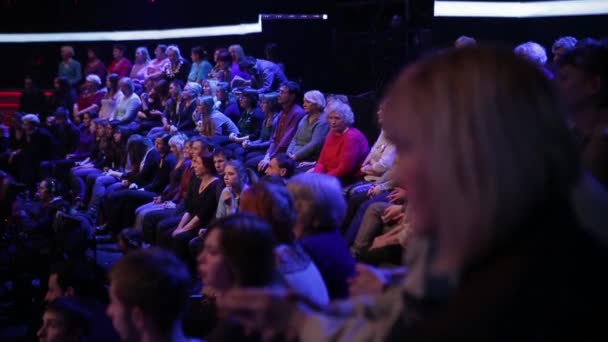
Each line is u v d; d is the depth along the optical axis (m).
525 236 0.71
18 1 14.55
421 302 0.92
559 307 0.67
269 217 2.32
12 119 11.09
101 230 7.87
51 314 2.75
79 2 14.11
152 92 10.23
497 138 0.70
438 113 0.72
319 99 6.55
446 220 0.73
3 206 7.22
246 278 1.80
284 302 1.00
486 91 0.71
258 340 1.56
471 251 0.72
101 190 8.45
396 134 0.77
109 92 10.97
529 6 7.27
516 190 0.70
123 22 13.80
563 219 0.70
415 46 7.72
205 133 8.13
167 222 6.33
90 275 3.41
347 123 5.82
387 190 5.04
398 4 8.12
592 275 0.68
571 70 1.91
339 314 1.07
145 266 1.89
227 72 9.83
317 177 2.76
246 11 11.55
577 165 0.73
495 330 0.67
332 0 8.83
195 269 5.62
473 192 0.70
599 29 6.88
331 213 2.70
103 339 2.81
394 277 1.28
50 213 6.49
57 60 14.46
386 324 1.02
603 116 1.88
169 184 7.48
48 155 10.33
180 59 10.79
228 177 5.32
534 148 0.70
